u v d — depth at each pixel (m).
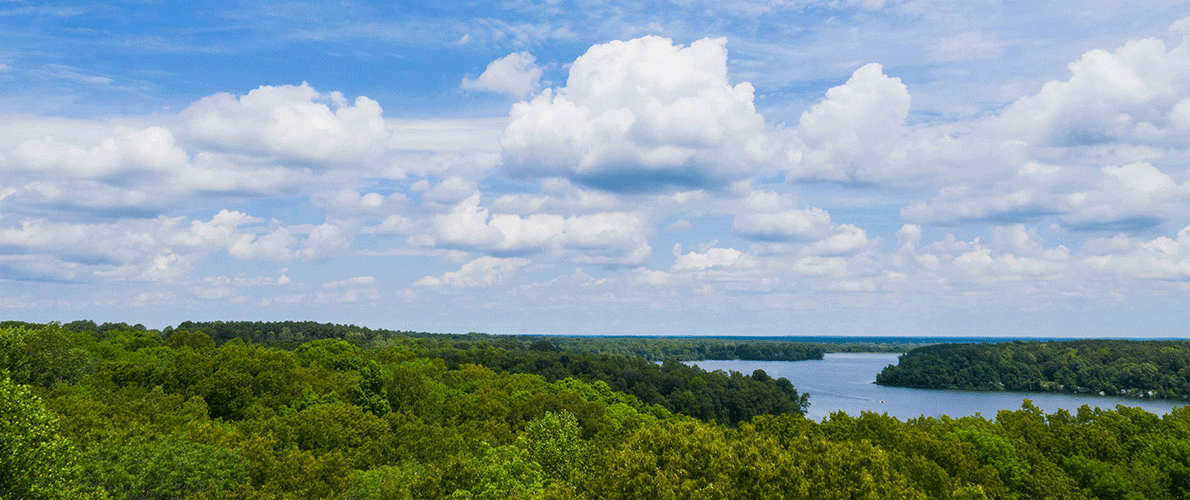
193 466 47.69
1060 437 57.66
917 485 43.47
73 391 79.25
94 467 44.00
